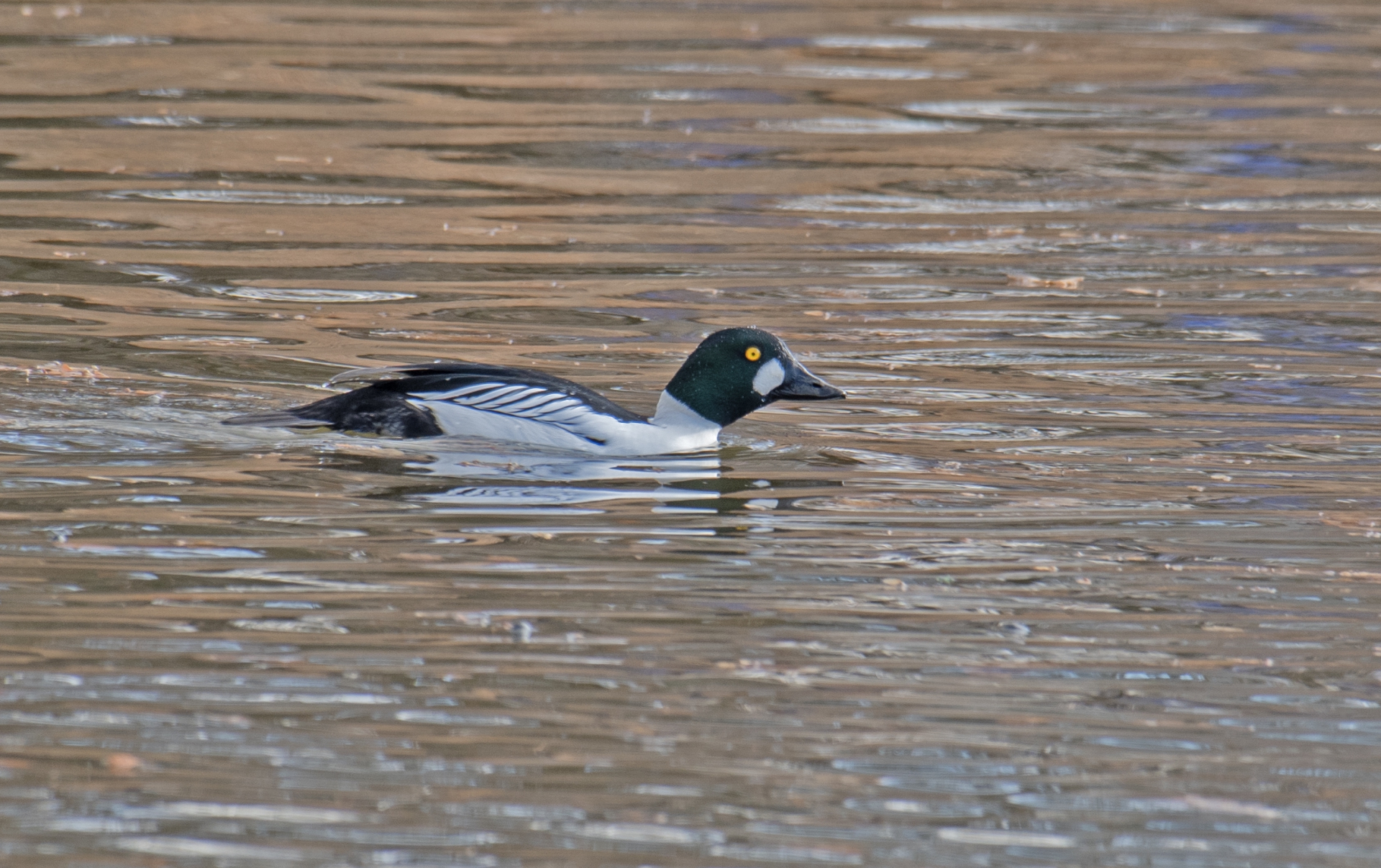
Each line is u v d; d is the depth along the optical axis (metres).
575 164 22.30
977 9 32.34
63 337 15.15
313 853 7.09
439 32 28.70
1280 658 9.27
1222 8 32.94
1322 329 16.53
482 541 10.79
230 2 29.98
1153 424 13.76
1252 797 7.79
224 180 20.97
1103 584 10.31
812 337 16.09
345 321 16.12
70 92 24.25
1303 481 12.39
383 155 22.30
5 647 8.90
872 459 12.85
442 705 8.44
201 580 9.92
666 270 18.30
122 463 12.03
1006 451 13.08
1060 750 8.18
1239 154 23.59
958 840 7.35
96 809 7.37
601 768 7.88
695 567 10.45
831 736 8.26
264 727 8.15
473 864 7.03
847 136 23.95
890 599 9.99
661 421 13.21
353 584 9.95
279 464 12.16
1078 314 16.98
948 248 19.33
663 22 30.17
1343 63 28.67
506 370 13.07
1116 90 26.81
